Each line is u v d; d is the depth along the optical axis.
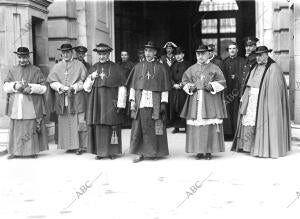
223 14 20.94
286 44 13.29
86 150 10.02
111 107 9.15
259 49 9.32
